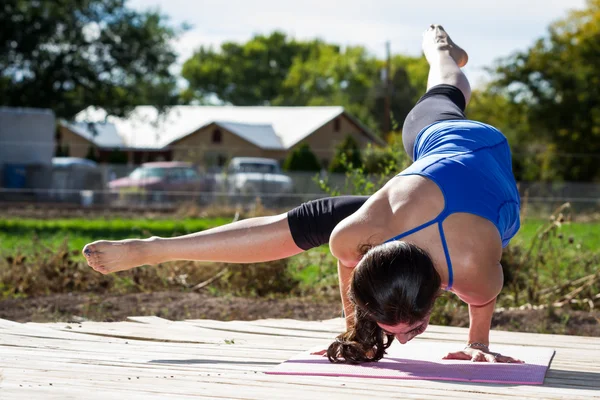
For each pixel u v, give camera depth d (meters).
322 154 42.78
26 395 2.82
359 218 3.16
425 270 2.89
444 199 3.10
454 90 4.16
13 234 14.71
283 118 43.78
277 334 4.98
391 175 7.79
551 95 34.00
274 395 2.85
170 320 5.86
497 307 7.13
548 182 25.09
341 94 73.19
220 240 3.56
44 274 7.95
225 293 7.82
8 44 32.06
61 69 33.22
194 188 23.72
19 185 24.48
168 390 2.94
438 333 5.08
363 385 3.06
